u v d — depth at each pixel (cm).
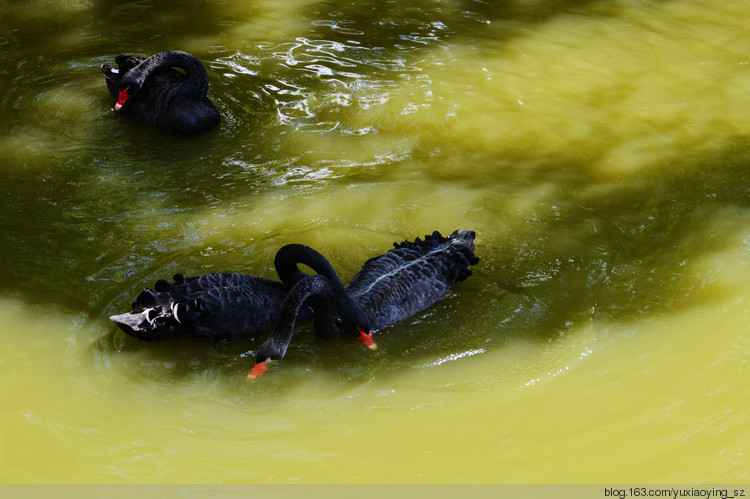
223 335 774
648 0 1647
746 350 761
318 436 672
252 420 691
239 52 1427
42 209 996
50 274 872
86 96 1285
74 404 703
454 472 633
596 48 1453
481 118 1223
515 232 953
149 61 1205
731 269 884
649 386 721
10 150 1129
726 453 645
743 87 1316
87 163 1105
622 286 860
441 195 1028
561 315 818
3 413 690
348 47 1449
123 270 880
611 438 664
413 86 1313
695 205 1009
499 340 784
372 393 721
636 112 1243
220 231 956
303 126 1203
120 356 761
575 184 1058
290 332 741
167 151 1141
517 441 664
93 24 1531
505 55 1424
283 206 1006
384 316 793
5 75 1339
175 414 696
